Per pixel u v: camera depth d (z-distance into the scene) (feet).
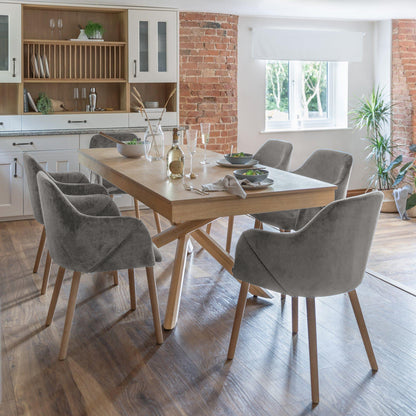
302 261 8.21
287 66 23.67
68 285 12.78
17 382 8.65
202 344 9.93
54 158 18.80
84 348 9.79
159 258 9.81
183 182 10.55
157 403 8.09
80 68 19.31
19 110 18.76
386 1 18.47
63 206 9.04
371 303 11.75
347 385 8.59
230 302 11.84
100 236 9.18
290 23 22.74
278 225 12.51
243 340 10.08
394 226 19.19
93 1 18.54
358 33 23.65
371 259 15.10
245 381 8.69
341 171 12.76
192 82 21.27
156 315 9.89
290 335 10.28
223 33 21.40
